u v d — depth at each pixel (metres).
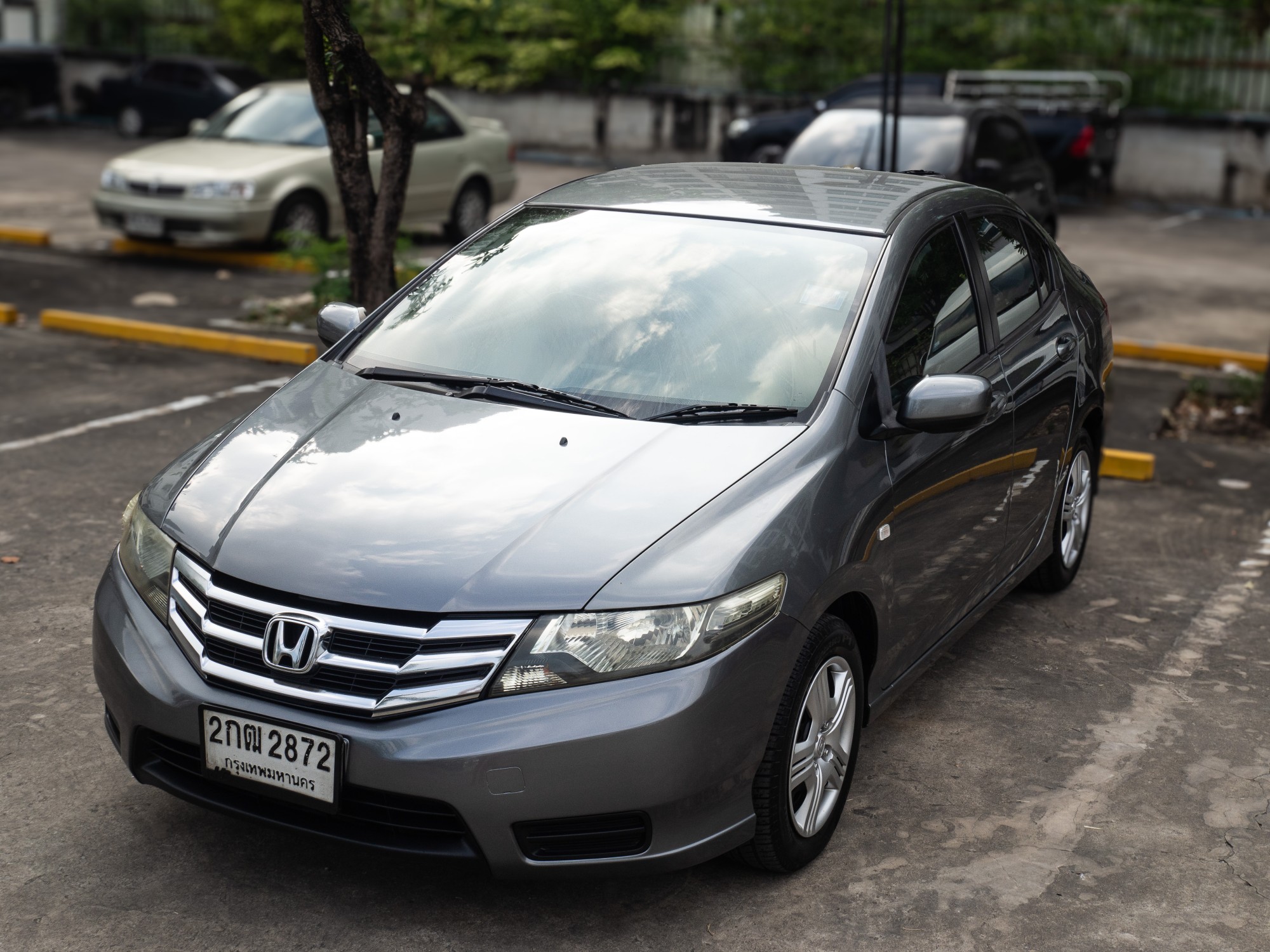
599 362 3.95
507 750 3.01
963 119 12.23
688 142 26.08
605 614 3.10
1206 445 8.39
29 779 3.96
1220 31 22.94
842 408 3.72
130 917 3.33
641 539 3.24
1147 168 22.88
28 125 28.33
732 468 3.49
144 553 3.52
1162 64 23.44
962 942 3.35
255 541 3.30
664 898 3.49
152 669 3.31
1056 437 5.15
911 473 3.88
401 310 4.44
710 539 3.28
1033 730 4.55
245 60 29.06
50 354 9.44
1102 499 7.23
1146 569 6.18
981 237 4.83
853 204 4.50
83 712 4.38
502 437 3.63
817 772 3.61
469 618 3.09
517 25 26.28
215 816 3.80
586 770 3.04
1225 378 10.26
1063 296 5.46
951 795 4.09
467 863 3.13
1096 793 4.14
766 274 4.13
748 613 3.21
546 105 26.89
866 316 3.95
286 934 3.29
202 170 12.94
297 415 3.89
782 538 3.36
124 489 6.63
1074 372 5.27
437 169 14.54
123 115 26.64
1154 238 18.19
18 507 6.29
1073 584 5.96
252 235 13.00
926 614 4.19
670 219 4.46
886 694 4.03
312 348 9.52
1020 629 5.43
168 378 8.90
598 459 3.51
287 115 14.15
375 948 3.24
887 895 3.54
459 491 3.40
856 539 3.58
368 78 8.05
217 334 9.72
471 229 15.27
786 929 3.37
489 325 4.19
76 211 16.56
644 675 3.09
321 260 10.63
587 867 3.13
